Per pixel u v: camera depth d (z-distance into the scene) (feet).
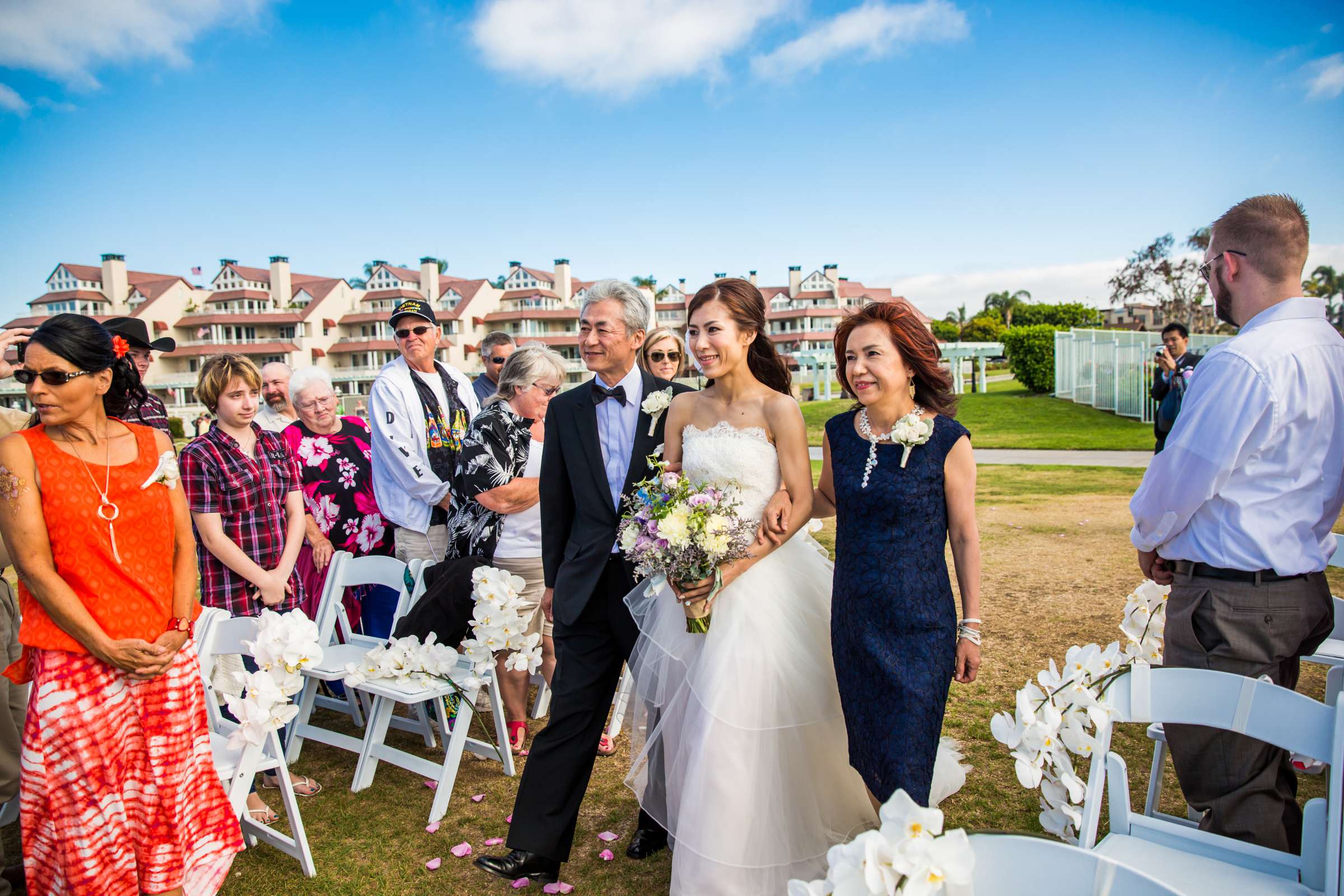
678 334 15.88
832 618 9.05
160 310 230.27
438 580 12.92
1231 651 8.12
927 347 8.80
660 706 9.75
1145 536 8.73
